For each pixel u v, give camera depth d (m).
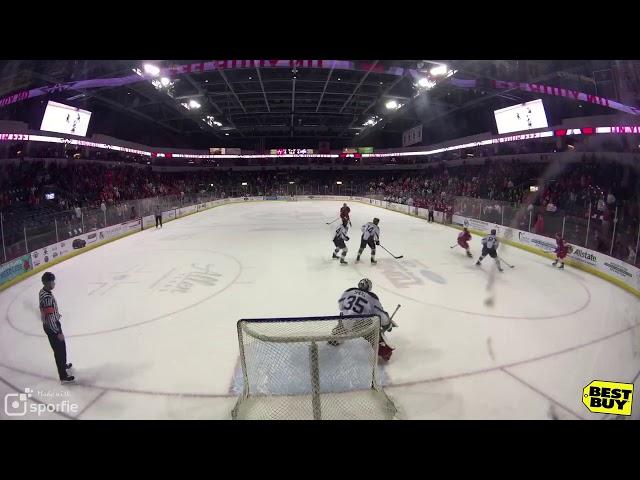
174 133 37.12
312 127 34.78
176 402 3.91
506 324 5.93
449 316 6.28
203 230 17.33
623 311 6.51
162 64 15.85
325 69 20.17
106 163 26.64
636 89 11.73
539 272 9.25
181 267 9.99
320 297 7.29
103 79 16.14
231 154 37.88
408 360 4.74
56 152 21.14
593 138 17.05
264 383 3.78
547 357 4.82
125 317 6.42
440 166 32.47
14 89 14.16
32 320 6.50
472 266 9.86
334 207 30.09
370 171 41.97
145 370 4.59
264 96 25.50
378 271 9.29
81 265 10.55
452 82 16.78
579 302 7.02
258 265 10.05
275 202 36.31
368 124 32.28
